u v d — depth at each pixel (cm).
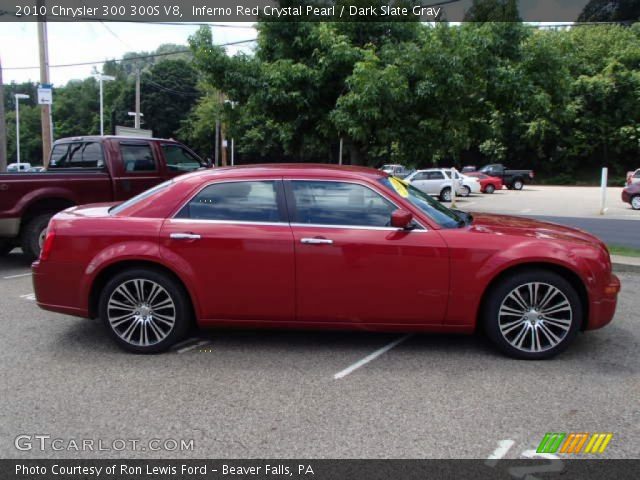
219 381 414
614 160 4600
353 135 887
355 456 311
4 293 684
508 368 440
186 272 454
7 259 909
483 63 887
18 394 391
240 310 461
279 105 957
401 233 449
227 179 472
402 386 405
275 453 315
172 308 465
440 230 452
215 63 955
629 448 321
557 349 452
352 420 353
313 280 450
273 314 460
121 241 459
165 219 464
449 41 888
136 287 464
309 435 334
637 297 666
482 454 314
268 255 450
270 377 422
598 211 1975
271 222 457
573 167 4766
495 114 1040
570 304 446
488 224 491
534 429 342
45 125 1619
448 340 508
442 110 931
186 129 6303
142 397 386
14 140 8300
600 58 4512
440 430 340
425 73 869
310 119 994
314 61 965
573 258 446
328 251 447
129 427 344
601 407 372
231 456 312
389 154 1113
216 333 527
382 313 454
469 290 446
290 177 468
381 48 961
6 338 513
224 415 360
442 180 2577
